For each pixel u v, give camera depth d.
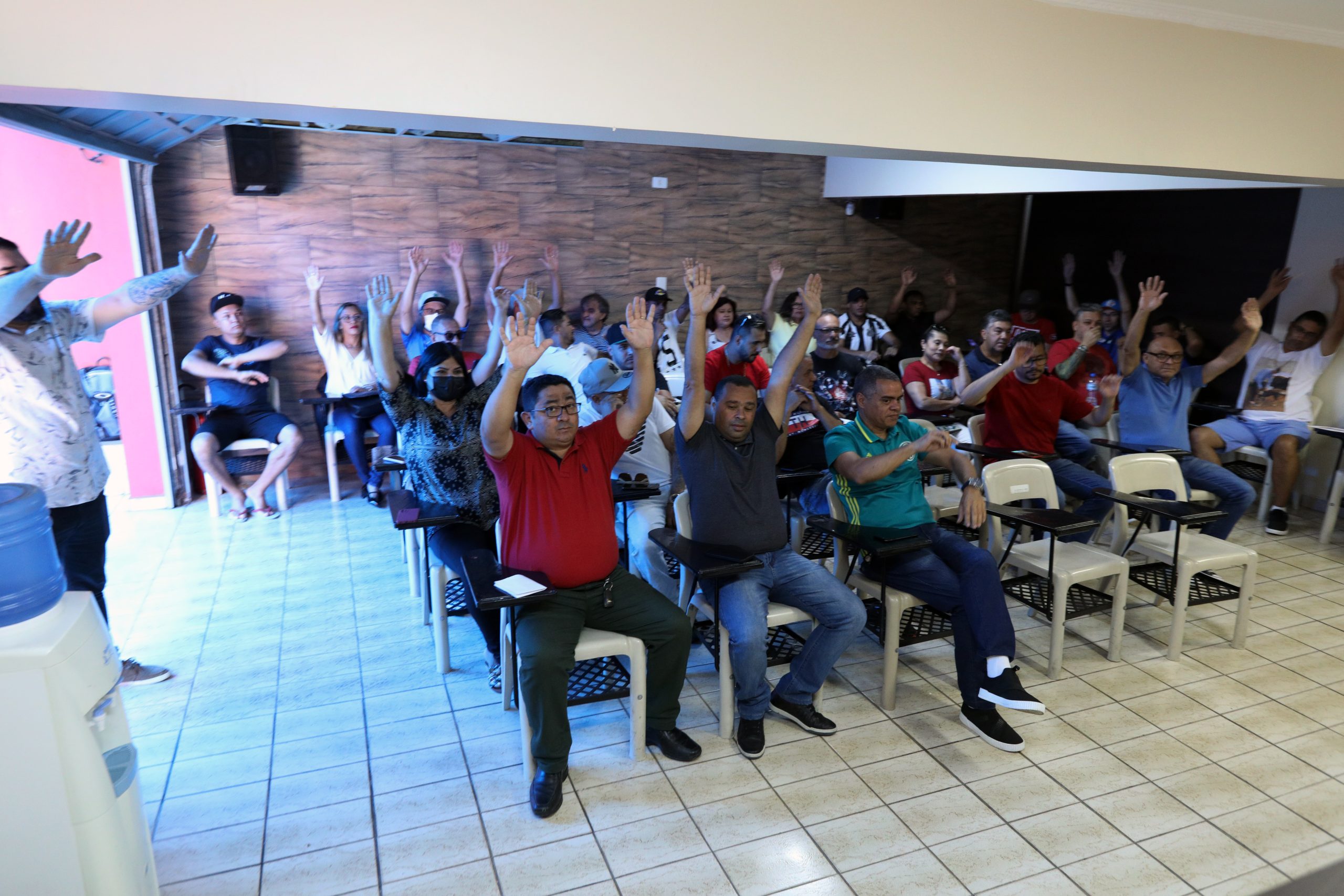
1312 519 5.28
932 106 2.76
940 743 2.88
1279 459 4.99
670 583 3.37
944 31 2.72
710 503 2.90
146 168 4.93
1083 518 3.11
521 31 2.16
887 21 2.62
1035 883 2.25
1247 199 5.57
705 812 2.52
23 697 1.59
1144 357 4.75
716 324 6.05
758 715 2.81
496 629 3.12
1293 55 3.41
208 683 3.23
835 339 5.09
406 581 4.21
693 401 2.88
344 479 6.04
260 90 1.95
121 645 3.54
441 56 2.10
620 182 6.39
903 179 6.05
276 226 5.58
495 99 2.17
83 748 1.66
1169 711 3.09
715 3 2.38
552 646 2.50
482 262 6.13
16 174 4.66
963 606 2.90
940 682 3.29
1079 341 5.15
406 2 2.04
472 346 6.23
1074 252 7.12
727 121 2.46
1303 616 3.89
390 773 2.69
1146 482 3.73
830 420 4.25
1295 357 5.13
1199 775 2.71
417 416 3.26
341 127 5.46
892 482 3.21
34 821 1.64
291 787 2.62
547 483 2.68
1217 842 2.41
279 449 5.14
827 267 7.23
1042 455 4.23
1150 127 3.17
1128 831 2.45
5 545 1.61
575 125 2.27
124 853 1.76
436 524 2.97
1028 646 3.60
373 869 2.28
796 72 2.52
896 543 2.83
